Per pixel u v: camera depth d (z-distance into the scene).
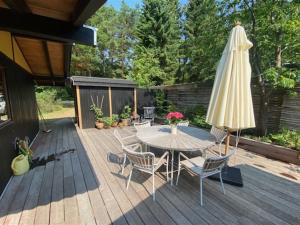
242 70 2.41
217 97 2.58
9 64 3.55
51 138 5.73
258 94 5.10
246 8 4.53
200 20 13.23
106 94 7.57
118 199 2.44
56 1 1.72
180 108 8.36
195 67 10.81
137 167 2.60
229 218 2.06
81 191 2.64
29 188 2.72
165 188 2.69
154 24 13.83
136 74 11.29
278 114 4.70
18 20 2.02
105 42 17.95
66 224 2.00
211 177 2.91
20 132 4.07
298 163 3.47
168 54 13.95
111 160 3.82
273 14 4.18
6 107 3.34
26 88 5.33
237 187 2.70
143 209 2.23
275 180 2.90
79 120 7.02
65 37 2.27
